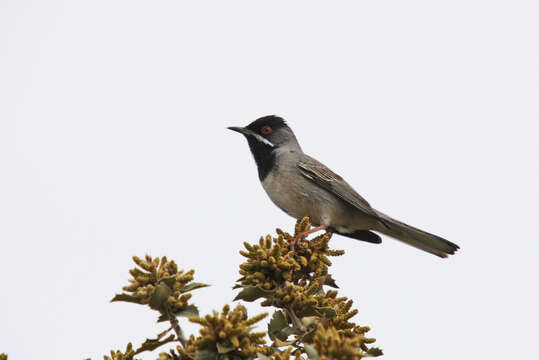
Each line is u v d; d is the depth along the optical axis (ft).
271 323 26.14
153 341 22.98
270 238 27.73
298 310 25.84
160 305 22.66
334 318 25.39
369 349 24.66
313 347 18.53
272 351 23.16
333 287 31.60
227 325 20.27
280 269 26.86
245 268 27.37
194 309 22.99
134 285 23.12
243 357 20.63
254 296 26.14
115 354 23.63
